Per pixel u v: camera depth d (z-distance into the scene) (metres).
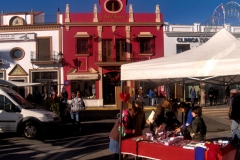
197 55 6.60
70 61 29.39
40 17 29.72
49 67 29.45
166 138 6.91
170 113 8.50
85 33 29.38
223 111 21.19
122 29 29.72
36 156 8.73
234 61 5.55
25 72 29.42
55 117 12.22
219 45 7.29
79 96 13.41
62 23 29.50
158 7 30.02
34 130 11.47
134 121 7.58
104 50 29.66
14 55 29.64
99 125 15.76
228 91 25.53
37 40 29.48
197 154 5.68
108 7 29.88
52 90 27.33
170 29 30.09
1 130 11.49
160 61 6.62
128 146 6.77
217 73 5.68
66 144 10.55
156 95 27.55
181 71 6.09
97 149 9.66
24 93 29.36
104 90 29.55
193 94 24.73
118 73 29.66
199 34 29.69
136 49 29.70
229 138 11.20
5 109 11.59
